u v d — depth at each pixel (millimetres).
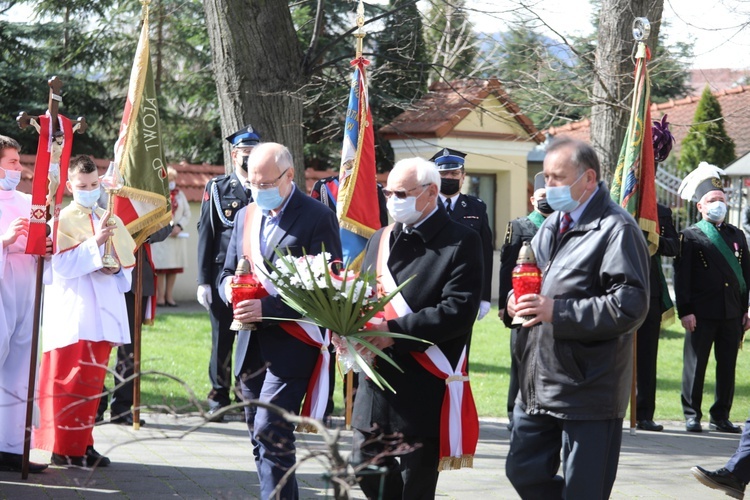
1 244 5863
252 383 5039
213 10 9461
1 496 5527
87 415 6086
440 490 6152
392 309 4664
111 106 21547
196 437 7406
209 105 22641
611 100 10375
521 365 4559
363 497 5738
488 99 14602
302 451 6137
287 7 9680
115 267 6059
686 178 8891
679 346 13508
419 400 4652
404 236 4730
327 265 4496
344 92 13281
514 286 4285
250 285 4836
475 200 8359
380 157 19516
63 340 6012
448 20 12523
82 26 21375
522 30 11352
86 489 5754
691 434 8414
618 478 6637
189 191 17391
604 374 4293
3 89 19594
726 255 8547
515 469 4602
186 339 12445
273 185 4973
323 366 4965
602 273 4254
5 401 6074
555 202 4352
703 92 23219
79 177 6145
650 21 10539
